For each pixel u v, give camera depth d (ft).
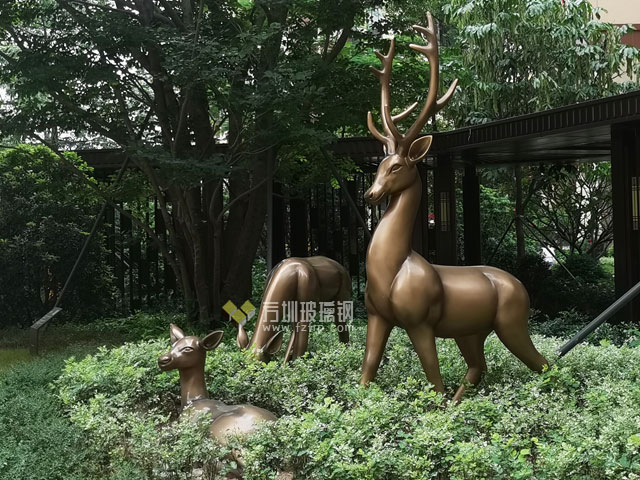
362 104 33.99
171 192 35.60
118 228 48.47
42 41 31.96
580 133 34.47
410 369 20.66
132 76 32.71
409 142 17.65
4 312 42.57
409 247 17.63
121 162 43.52
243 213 38.01
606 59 48.65
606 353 20.86
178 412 19.54
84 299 43.96
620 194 31.68
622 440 12.80
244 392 18.71
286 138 31.24
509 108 50.57
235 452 14.56
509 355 20.71
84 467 15.14
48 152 37.32
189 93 30.09
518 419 14.82
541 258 48.03
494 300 17.85
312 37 34.96
